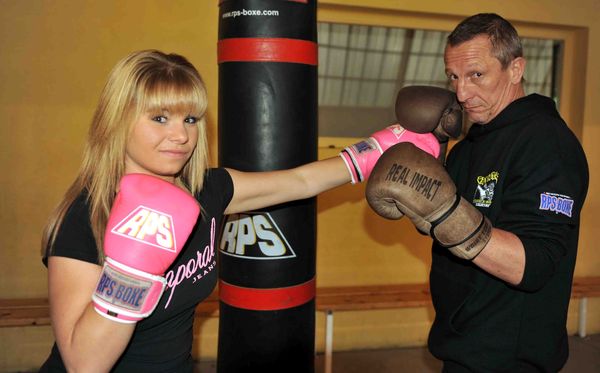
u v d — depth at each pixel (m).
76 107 2.97
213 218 1.30
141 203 0.98
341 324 3.40
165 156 1.09
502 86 1.43
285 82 1.66
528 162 1.31
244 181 1.41
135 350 1.14
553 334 1.40
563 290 1.41
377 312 3.44
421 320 3.49
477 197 1.45
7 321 2.73
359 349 3.43
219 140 1.77
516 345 1.38
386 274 3.50
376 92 3.65
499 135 1.44
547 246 1.24
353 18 3.28
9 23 2.85
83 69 2.95
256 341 1.76
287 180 1.48
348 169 1.57
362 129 3.67
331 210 3.39
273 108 1.66
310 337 1.85
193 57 3.05
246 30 1.64
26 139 2.95
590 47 3.51
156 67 1.07
